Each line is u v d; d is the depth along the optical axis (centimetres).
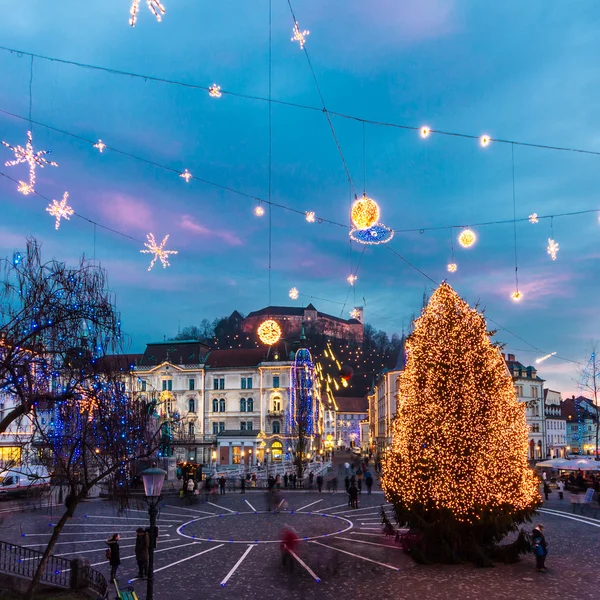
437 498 2225
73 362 1652
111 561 2059
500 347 2478
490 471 2211
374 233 1775
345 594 1873
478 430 2239
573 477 5144
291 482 5691
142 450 2003
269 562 2331
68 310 1617
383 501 4378
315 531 3036
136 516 3650
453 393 2283
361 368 14012
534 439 10519
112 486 1836
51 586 1917
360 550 2536
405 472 2320
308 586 1975
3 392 1645
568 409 12694
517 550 2259
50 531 3069
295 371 8156
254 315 17825
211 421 8894
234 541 2788
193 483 4647
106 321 1723
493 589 1905
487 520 2198
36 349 1552
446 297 2445
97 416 1691
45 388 1609
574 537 2822
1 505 4009
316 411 9188
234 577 2108
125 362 2111
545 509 3888
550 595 1834
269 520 3450
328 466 8338
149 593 1634
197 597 1869
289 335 17338
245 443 8519
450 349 2334
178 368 9000
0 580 1870
